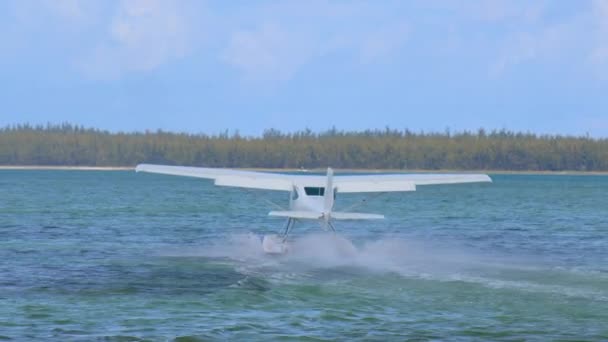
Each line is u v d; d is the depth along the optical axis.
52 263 104.12
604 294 79.56
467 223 188.62
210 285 86.44
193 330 65.88
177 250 120.19
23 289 83.81
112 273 95.38
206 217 196.62
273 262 104.94
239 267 99.94
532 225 181.38
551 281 87.06
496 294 79.81
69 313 71.75
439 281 87.31
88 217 188.50
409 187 116.50
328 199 109.25
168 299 78.38
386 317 70.62
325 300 77.62
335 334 64.94
